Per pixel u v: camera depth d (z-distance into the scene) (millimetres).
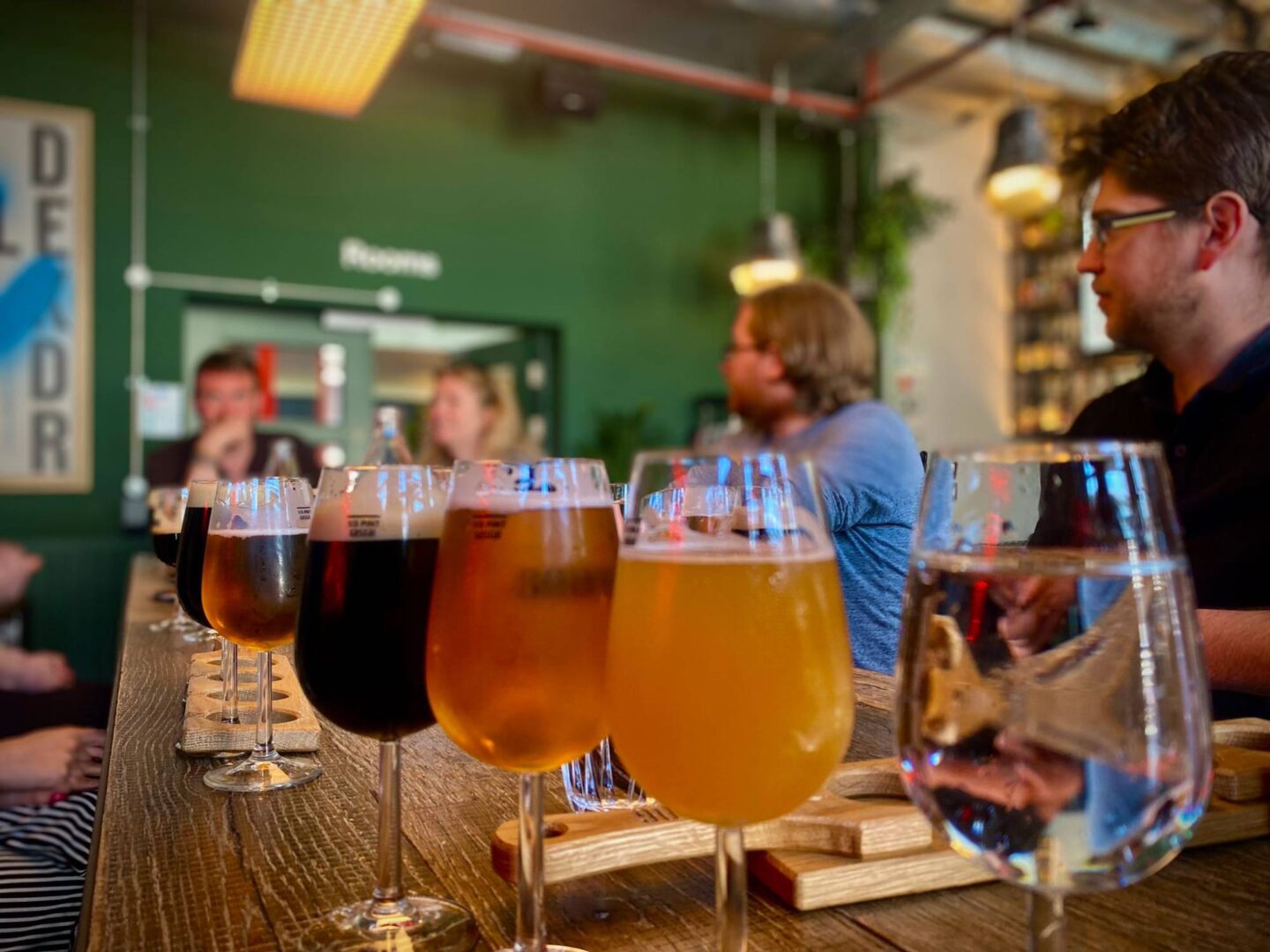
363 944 526
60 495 4820
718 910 478
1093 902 582
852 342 2383
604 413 6348
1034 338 7523
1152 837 367
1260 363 1474
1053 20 5734
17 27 4734
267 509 882
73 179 4840
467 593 526
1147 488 390
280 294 5359
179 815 746
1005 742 376
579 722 526
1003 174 4930
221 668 1239
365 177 5586
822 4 5371
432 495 632
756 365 2441
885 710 1045
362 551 606
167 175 5066
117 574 4645
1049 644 374
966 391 7715
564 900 602
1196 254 1518
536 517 528
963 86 6789
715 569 463
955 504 406
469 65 5820
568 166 6219
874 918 574
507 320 6039
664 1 5402
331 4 3594
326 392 5695
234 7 4996
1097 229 1642
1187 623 386
